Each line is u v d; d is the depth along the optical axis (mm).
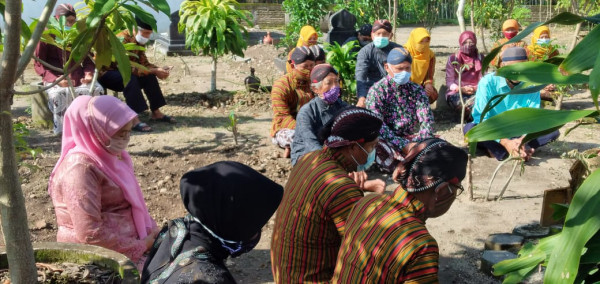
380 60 7824
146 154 6750
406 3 15156
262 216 1983
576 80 2047
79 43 2697
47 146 6879
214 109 8992
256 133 7691
